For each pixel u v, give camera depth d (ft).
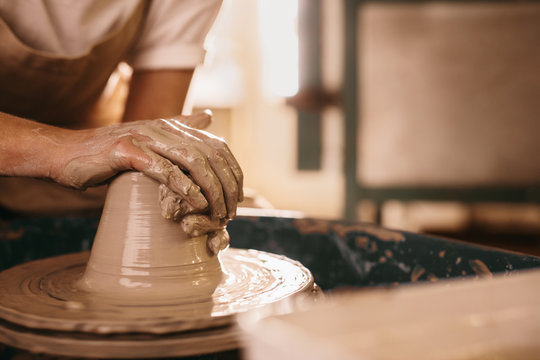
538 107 11.58
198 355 1.81
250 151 17.46
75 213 4.12
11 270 2.56
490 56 11.53
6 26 3.25
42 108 3.86
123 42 3.83
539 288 1.11
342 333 0.87
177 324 1.80
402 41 11.57
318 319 0.92
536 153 11.66
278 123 17.24
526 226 14.84
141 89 4.09
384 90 11.76
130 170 2.26
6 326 1.93
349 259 3.42
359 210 12.15
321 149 13.24
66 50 3.66
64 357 1.78
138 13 3.83
